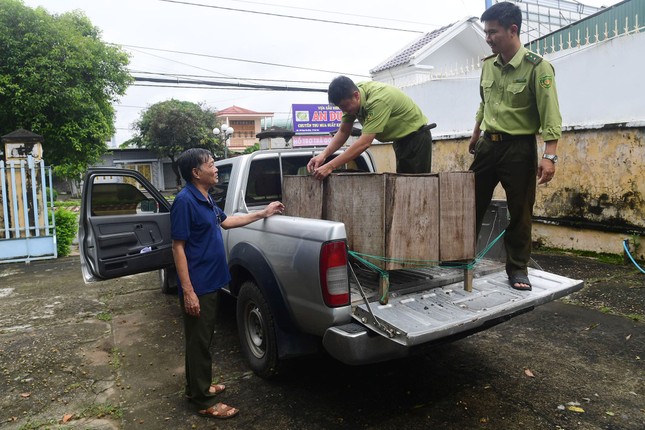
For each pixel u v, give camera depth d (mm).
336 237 2615
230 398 3119
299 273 2777
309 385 3260
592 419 2691
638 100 5523
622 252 5773
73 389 3371
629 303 4414
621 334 3807
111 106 18562
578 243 6293
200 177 2863
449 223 2893
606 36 5895
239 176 3943
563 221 6418
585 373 3229
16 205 8281
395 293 2859
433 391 3098
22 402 3209
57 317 4988
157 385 3393
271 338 3156
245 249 3344
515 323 4199
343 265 2617
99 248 4008
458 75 8234
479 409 2852
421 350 2641
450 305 2771
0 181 8172
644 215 5512
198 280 2805
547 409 2814
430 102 8766
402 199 2699
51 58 15742
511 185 3188
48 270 7555
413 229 2756
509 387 3096
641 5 7023
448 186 2871
